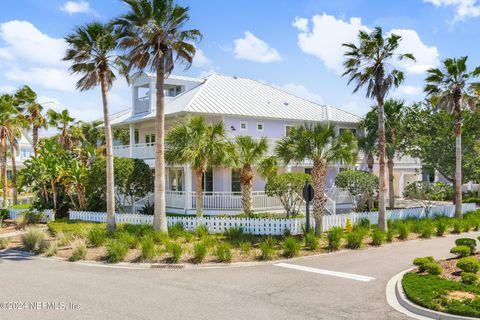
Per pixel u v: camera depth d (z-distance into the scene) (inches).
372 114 1144.2
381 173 802.2
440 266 452.1
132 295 401.1
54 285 441.4
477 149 1217.4
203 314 342.6
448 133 1188.5
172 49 737.6
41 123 1385.3
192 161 765.9
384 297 391.9
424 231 772.0
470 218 941.8
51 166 1003.3
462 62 961.5
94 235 672.4
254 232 767.7
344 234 745.0
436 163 1187.9
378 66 789.2
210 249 628.7
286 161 748.0
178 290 419.8
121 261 567.5
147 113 1201.4
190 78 1307.8
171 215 1000.9
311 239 642.2
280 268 525.0
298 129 741.9
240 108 1109.7
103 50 766.5
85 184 976.3
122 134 1914.4
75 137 1456.7
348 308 358.6
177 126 804.0
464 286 387.2
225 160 784.3
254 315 339.9
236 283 449.1
